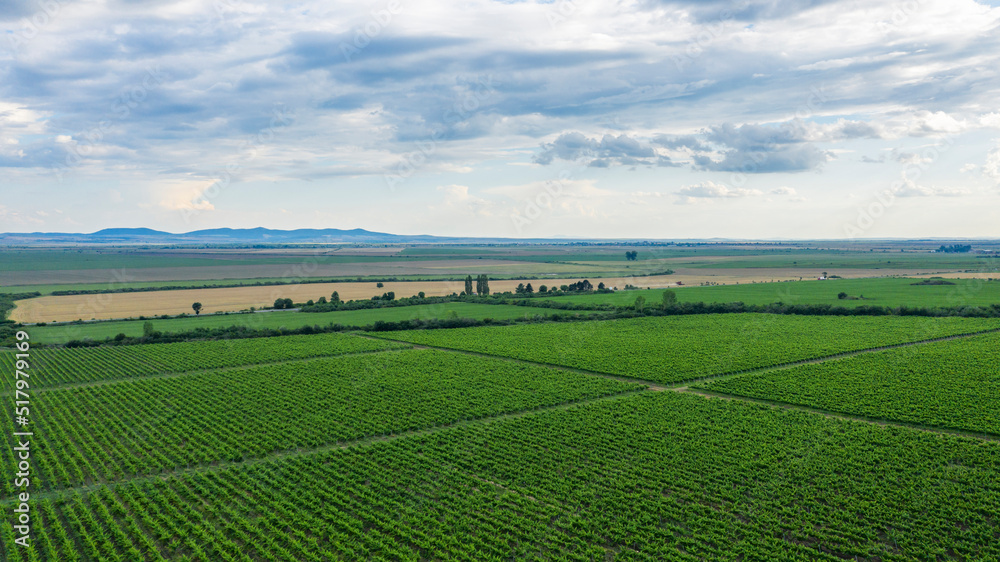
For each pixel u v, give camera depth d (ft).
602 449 186.70
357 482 166.40
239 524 142.72
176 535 138.00
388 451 188.14
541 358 320.09
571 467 173.88
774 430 201.57
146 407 238.07
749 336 375.04
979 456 175.22
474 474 170.71
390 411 229.86
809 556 127.03
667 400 240.12
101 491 160.97
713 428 203.82
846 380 264.72
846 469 167.12
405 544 135.54
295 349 350.64
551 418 218.38
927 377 266.98
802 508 147.02
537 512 147.13
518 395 250.16
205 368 307.37
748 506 147.64
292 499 156.56
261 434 206.39
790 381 265.13
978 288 570.05
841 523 137.90
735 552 128.67
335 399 246.47
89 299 547.08
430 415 224.33
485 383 269.44
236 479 168.04
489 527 138.72
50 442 198.80
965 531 134.51
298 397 249.96
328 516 145.38
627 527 138.21
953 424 204.74
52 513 146.82
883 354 316.60
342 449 191.01
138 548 134.51
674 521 142.92
